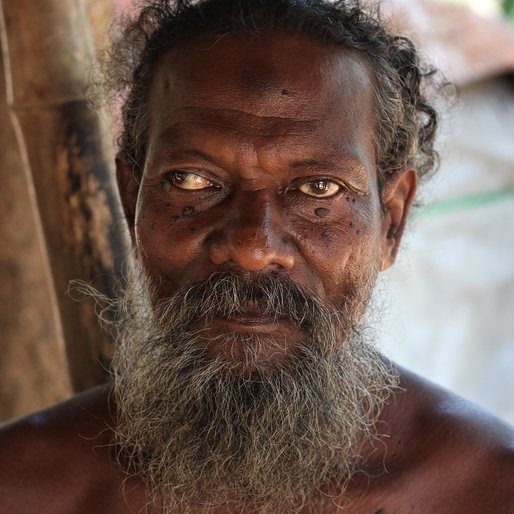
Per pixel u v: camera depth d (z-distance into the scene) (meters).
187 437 1.63
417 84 1.92
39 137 2.01
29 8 1.96
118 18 2.06
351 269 1.67
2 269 2.52
